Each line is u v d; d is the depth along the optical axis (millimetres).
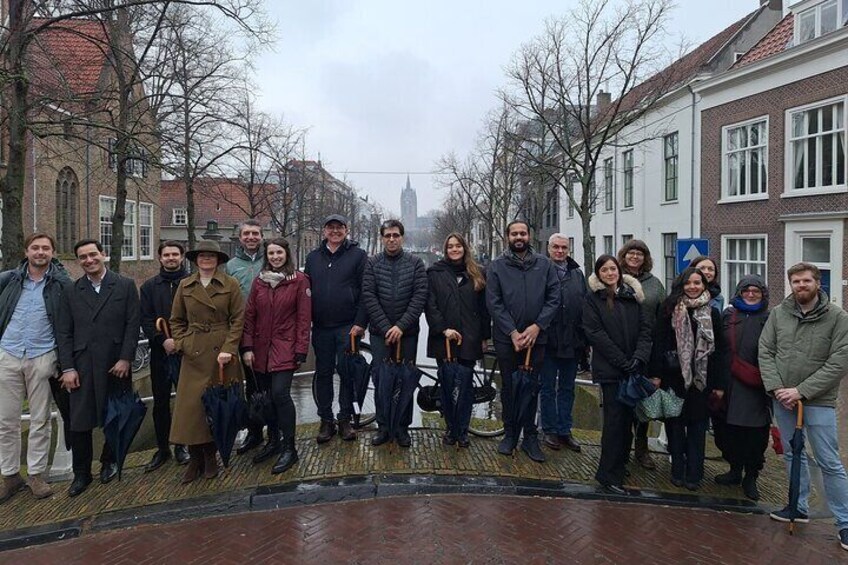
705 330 4543
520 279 4938
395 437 5320
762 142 16078
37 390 4523
